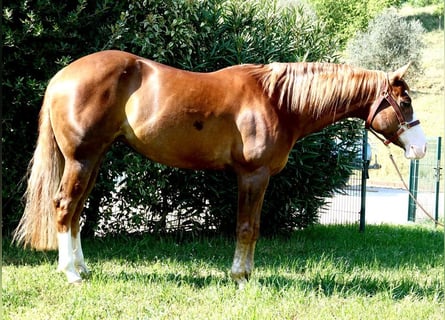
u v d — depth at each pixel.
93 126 4.24
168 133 4.25
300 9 7.25
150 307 3.94
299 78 4.41
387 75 4.41
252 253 4.51
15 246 5.80
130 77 4.32
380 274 5.35
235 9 6.62
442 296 4.62
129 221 6.66
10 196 5.87
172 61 6.29
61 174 4.49
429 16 36.31
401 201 14.20
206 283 4.63
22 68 5.78
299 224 7.41
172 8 6.09
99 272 4.76
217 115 4.26
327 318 3.82
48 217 4.41
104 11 5.85
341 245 7.05
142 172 6.11
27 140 5.99
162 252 6.08
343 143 7.21
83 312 3.75
